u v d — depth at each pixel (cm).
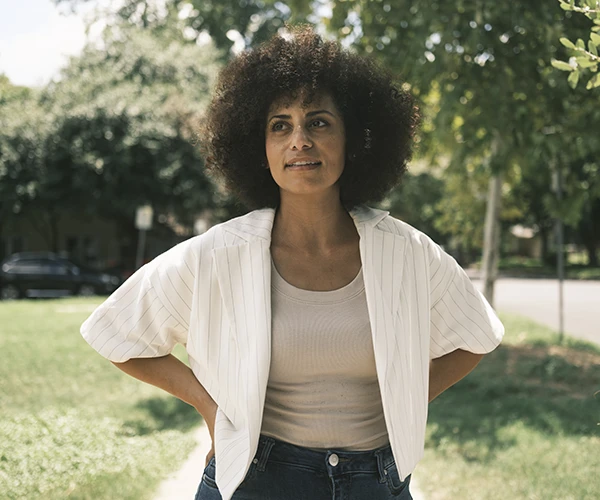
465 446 562
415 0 740
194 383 200
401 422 186
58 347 1042
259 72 203
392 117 215
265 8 2373
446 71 716
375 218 199
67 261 2405
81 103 2598
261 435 188
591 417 656
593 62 268
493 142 906
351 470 186
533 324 1432
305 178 193
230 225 199
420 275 199
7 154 2523
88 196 2581
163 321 198
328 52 204
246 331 189
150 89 2691
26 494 400
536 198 3616
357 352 187
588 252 4697
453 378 213
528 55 713
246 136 213
